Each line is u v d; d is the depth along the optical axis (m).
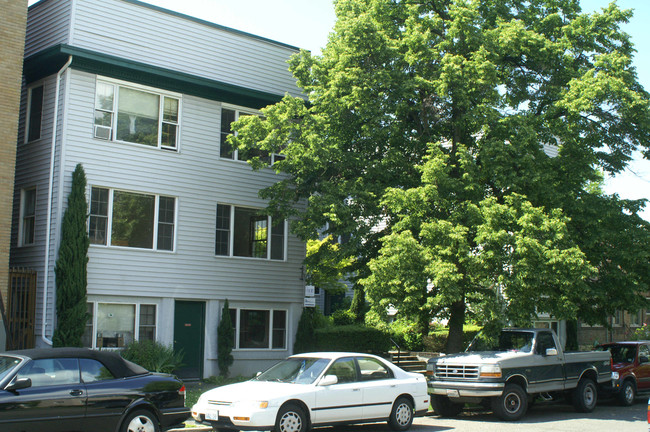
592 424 15.12
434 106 20.44
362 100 19.12
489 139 19.06
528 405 18.44
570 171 19.78
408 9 20.52
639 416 16.77
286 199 20.31
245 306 22.30
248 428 11.62
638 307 18.92
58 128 18.97
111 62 19.41
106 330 19.27
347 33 19.17
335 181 20.38
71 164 18.81
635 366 19.81
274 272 23.02
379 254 20.31
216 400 12.20
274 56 23.58
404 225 17.86
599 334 36.19
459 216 17.61
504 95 21.70
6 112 17.44
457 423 15.18
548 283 17.20
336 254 19.84
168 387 11.53
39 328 18.30
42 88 19.86
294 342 23.30
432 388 16.16
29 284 18.48
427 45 19.33
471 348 17.45
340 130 20.36
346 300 34.00
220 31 22.28
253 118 19.42
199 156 21.52
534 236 16.83
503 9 21.30
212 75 21.92
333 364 13.17
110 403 10.63
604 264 19.41
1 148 17.27
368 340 24.39
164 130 20.88
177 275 20.66
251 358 22.19
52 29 19.86
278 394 11.99
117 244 19.61
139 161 20.16
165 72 20.44
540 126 19.86
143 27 20.61
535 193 18.41
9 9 17.77
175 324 20.69
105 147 19.53
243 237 22.50
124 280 19.53
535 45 20.00
